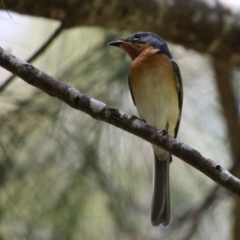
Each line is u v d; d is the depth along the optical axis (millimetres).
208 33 10320
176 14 10086
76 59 10109
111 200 10039
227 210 10844
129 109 10133
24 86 9516
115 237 10086
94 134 9758
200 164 6562
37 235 9414
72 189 9750
